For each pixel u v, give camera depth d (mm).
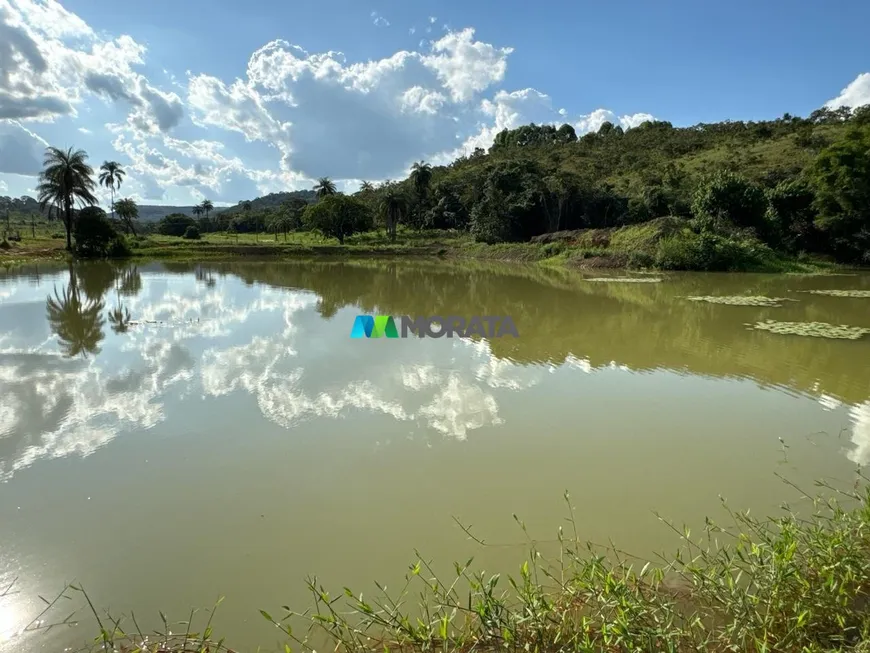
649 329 12727
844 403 7594
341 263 39812
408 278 27094
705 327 12922
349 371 9062
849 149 29266
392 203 60281
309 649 3164
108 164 58281
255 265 36688
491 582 3117
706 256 28219
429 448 6059
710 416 7078
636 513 4711
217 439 6312
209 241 56469
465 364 9547
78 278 25391
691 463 5699
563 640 2936
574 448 6062
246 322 13648
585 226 51219
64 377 8664
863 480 5328
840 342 11250
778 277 25500
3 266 32469
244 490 5164
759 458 5832
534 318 14367
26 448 6082
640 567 3877
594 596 3223
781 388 8242
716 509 4770
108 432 6520
